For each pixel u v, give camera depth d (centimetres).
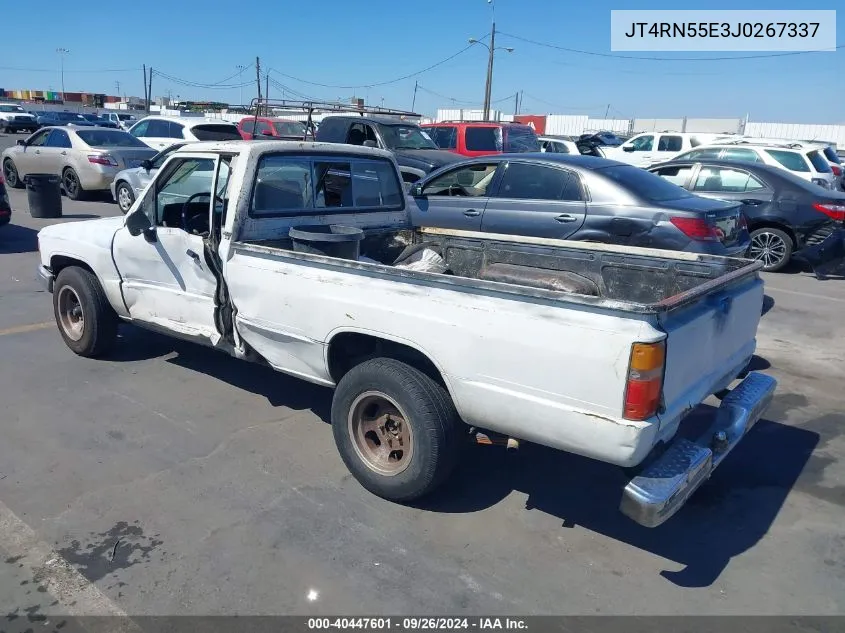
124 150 1517
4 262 926
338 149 491
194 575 306
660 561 327
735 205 715
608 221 676
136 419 460
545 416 300
